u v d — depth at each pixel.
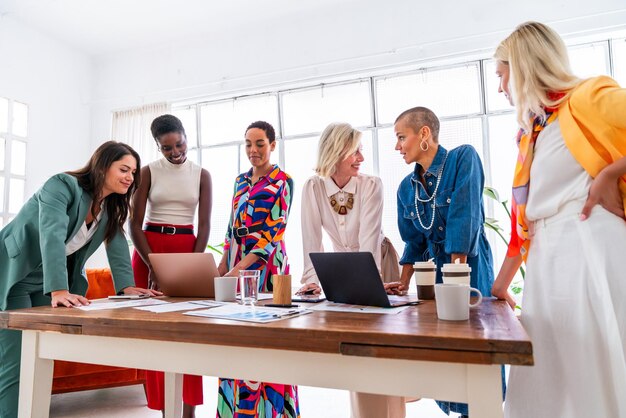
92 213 1.73
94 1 4.55
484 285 1.59
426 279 1.34
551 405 1.04
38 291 1.80
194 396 2.10
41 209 1.54
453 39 4.21
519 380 1.10
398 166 4.62
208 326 0.92
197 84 5.26
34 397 1.17
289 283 1.26
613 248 1.00
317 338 0.83
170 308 1.23
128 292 1.71
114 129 5.58
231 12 4.77
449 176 1.62
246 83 5.02
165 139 2.21
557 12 3.94
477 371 0.74
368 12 4.56
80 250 1.82
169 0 4.55
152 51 5.53
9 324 1.18
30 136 4.96
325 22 4.72
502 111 4.30
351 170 1.89
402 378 0.80
